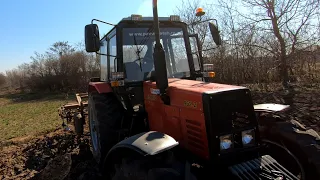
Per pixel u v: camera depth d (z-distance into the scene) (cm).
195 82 359
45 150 612
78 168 473
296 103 694
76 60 2548
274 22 863
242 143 295
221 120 286
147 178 269
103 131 415
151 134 300
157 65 332
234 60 1095
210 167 285
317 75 958
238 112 296
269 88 948
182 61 444
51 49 2750
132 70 416
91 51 388
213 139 281
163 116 355
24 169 532
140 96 410
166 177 261
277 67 917
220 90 294
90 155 538
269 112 352
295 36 852
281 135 329
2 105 1947
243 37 1000
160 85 334
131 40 420
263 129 349
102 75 563
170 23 448
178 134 329
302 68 961
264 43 938
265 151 342
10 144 761
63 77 2591
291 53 862
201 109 290
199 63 461
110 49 468
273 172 271
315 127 533
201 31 1140
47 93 2519
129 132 411
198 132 297
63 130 802
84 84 2505
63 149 600
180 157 299
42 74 2697
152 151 262
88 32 382
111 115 424
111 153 317
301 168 308
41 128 952
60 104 1661
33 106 1684
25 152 641
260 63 990
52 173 469
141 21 427
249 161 288
